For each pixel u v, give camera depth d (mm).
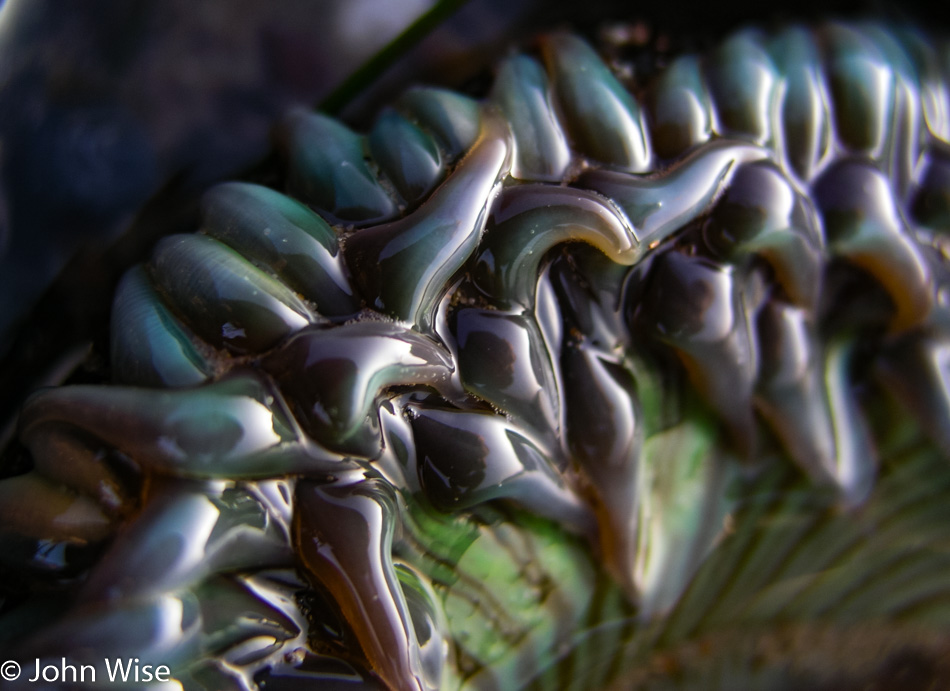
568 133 166
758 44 175
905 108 173
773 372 167
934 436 171
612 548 164
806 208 165
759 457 170
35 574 154
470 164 159
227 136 168
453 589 161
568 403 163
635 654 171
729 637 174
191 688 151
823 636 177
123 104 167
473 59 175
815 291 168
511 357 160
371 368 152
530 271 160
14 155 163
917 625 178
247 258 158
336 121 167
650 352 166
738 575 172
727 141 166
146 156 167
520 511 162
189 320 156
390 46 173
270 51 170
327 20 172
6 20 162
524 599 164
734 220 163
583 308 164
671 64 172
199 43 168
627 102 167
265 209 159
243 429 151
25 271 163
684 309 163
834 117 172
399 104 168
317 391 152
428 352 155
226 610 152
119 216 166
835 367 172
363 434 154
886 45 177
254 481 153
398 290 156
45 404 154
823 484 171
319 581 154
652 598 167
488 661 163
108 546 151
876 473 173
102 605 149
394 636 151
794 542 173
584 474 164
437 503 159
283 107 170
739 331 165
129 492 153
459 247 157
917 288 168
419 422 159
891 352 172
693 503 169
